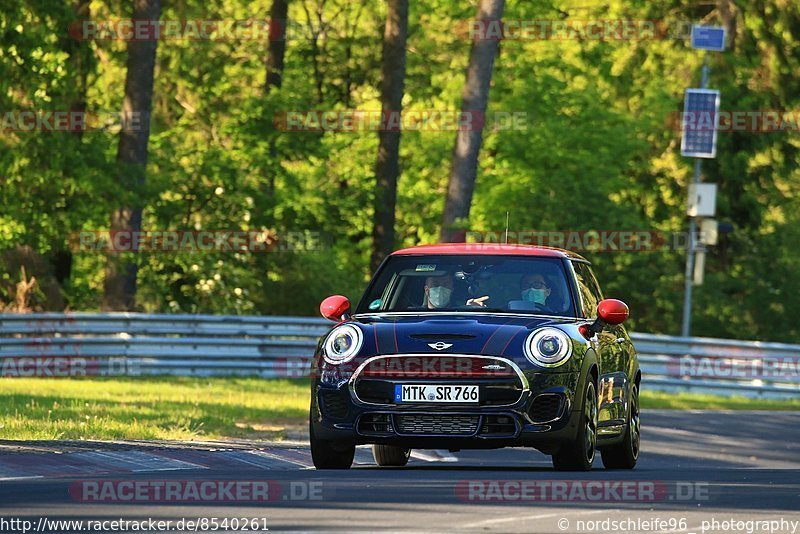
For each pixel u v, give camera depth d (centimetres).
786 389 9731
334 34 15388
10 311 11562
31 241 10725
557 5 15838
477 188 13875
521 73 14650
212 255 12044
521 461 5359
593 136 13775
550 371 3725
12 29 10575
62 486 3195
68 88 10950
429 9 15062
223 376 9519
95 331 9081
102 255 11250
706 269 16188
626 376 4388
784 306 15725
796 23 16650
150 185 10794
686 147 11131
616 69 16000
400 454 4519
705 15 16750
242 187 12162
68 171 10531
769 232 16450
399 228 16575
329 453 3903
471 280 4094
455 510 2806
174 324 9388
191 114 13900
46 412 5588
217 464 4131
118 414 5691
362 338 3791
